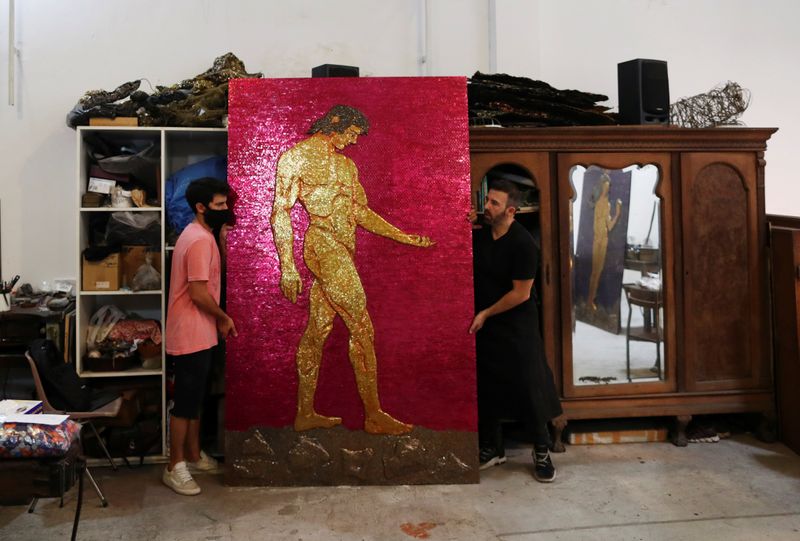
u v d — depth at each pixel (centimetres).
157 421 362
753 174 390
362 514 302
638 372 384
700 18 483
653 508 305
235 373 334
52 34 409
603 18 471
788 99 495
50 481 205
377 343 336
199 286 316
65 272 409
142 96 369
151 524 293
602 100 410
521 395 338
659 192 383
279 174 338
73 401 309
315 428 334
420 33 452
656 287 386
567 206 376
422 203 340
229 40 429
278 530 287
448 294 339
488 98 399
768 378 392
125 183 377
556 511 304
